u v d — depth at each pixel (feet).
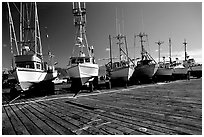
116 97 41.70
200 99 32.86
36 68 55.01
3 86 100.32
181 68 104.06
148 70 82.69
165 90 50.75
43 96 52.60
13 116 26.84
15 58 54.24
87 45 65.00
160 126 18.13
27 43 62.28
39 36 63.82
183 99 33.78
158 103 31.04
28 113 28.53
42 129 19.33
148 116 22.38
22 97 53.42
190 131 16.31
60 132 18.02
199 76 113.80
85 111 27.43
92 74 61.36
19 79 47.67
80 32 63.16
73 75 58.54
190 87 55.36
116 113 24.86
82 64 56.59
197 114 22.31
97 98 41.70
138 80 84.43
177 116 21.79
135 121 20.35
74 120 22.27
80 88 62.64
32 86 53.57
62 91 63.52
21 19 61.72
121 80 72.13
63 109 30.12
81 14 63.31
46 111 29.27
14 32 56.24
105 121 21.02
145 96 40.70
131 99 37.35
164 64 108.27
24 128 20.17
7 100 47.03
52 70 69.05
